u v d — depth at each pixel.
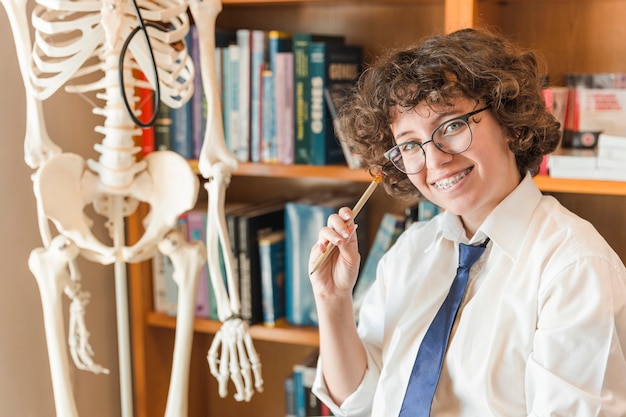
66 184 1.59
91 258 1.68
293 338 1.98
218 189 1.63
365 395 1.43
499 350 1.20
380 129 1.31
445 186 1.20
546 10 1.92
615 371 1.11
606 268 1.14
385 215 1.92
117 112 1.57
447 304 1.29
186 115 1.98
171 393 1.71
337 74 1.89
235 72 1.92
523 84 1.23
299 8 2.11
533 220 1.25
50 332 1.61
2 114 1.80
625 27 1.87
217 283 1.68
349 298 1.40
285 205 2.07
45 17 1.56
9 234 1.84
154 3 1.59
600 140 1.64
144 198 1.66
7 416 1.88
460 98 1.17
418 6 2.01
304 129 1.88
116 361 2.23
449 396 1.26
